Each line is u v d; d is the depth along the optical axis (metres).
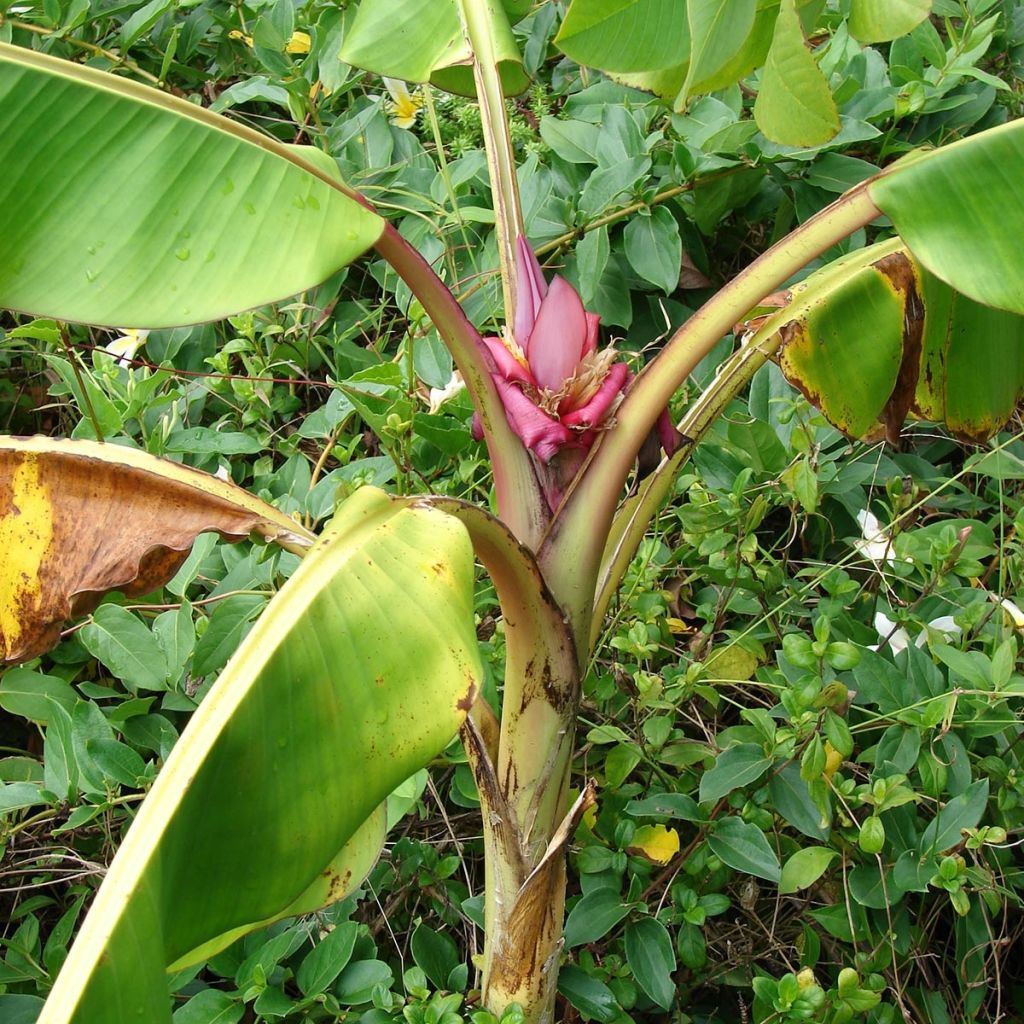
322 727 1.13
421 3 1.59
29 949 1.57
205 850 1.11
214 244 1.24
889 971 1.56
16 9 2.26
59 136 1.23
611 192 1.87
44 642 1.39
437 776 1.69
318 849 1.12
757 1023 1.44
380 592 1.17
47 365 2.14
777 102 1.28
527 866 1.39
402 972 1.60
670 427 1.35
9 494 1.37
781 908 1.62
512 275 1.44
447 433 1.71
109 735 1.57
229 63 2.36
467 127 2.13
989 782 1.54
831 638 1.65
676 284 1.84
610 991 1.49
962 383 1.55
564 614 1.32
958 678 1.57
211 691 1.12
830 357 1.46
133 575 1.36
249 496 1.38
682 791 1.62
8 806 1.54
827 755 1.53
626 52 1.49
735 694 1.75
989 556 1.83
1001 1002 1.57
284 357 1.96
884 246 1.50
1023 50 2.20
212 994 1.45
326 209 1.25
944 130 2.01
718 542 1.63
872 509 1.91
